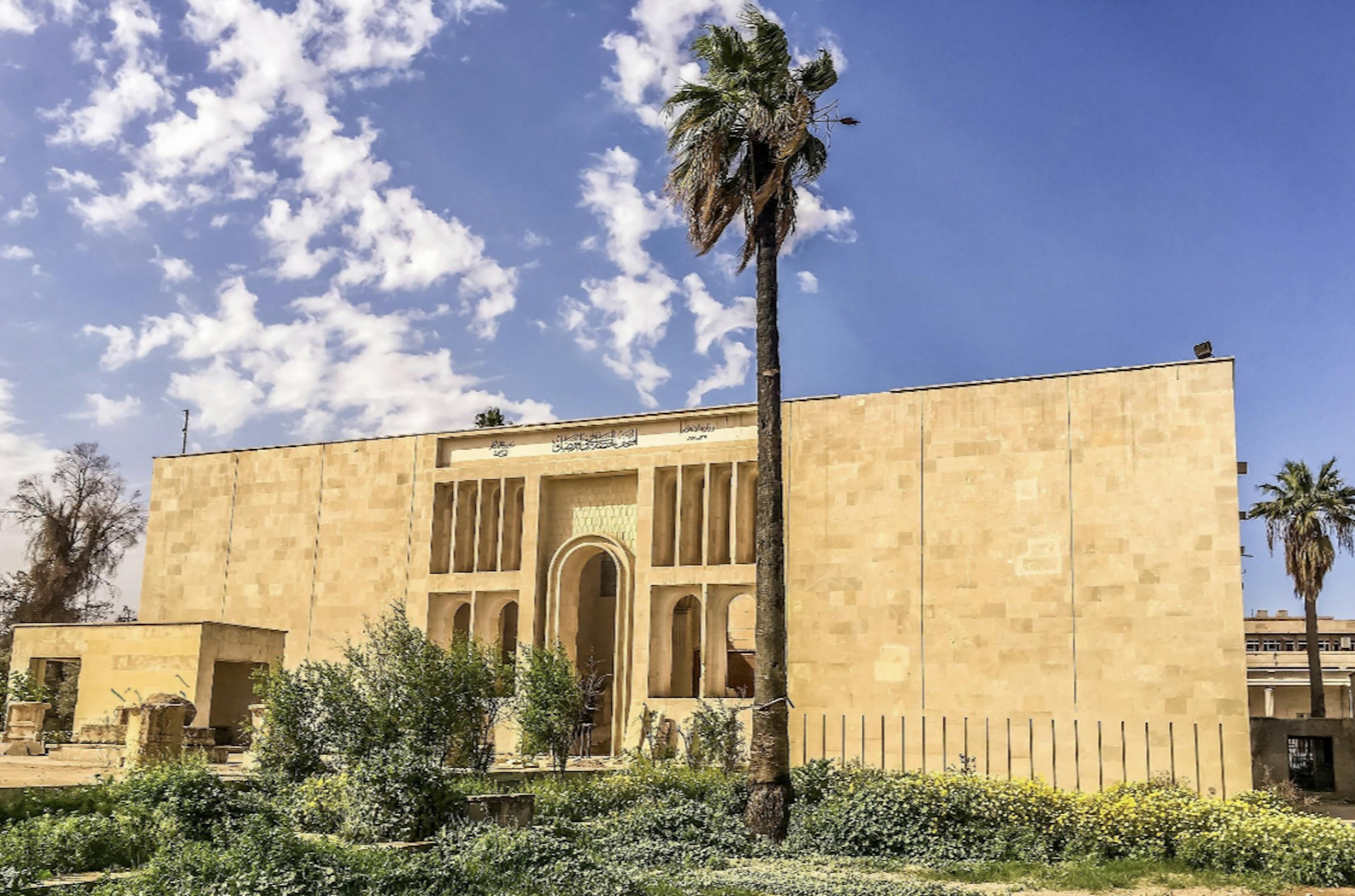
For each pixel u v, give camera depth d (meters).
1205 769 33.66
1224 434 35.31
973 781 25.92
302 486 50.75
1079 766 35.19
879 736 38.09
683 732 36.91
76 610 66.25
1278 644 85.44
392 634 30.70
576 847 19.70
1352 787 46.97
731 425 43.47
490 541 47.62
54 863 16.31
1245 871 21.59
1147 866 22.05
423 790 20.81
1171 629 34.88
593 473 45.59
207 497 52.47
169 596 52.03
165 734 28.58
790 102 26.84
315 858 16.50
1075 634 36.06
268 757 26.91
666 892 18.38
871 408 40.59
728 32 27.78
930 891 19.16
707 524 42.94
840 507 40.38
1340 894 19.91
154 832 17.48
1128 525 36.00
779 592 25.27
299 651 48.91
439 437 48.84
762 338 26.62
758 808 24.34
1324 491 60.84
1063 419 37.56
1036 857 23.03
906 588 38.75
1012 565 37.38
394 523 48.69
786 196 28.55
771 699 24.75
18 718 35.28
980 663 37.16
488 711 30.89
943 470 39.00
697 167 27.42
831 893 18.72
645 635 43.12
